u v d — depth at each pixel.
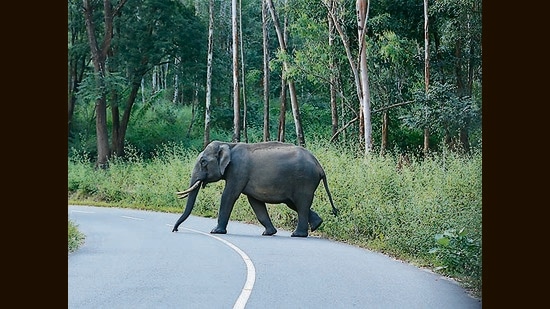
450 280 10.52
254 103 56.53
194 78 49.31
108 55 46.84
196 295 9.35
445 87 30.64
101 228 19.98
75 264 12.44
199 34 47.84
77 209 29.33
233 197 18.25
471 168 16.00
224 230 18.38
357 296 9.19
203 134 52.16
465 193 14.62
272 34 58.28
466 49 33.69
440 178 16.47
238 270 11.62
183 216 18.78
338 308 8.43
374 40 36.84
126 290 9.77
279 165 17.84
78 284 10.28
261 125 53.41
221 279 10.70
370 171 18.09
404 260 12.88
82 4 45.75
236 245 15.37
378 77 36.00
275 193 17.84
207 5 58.94
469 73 32.97
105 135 41.91
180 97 61.16
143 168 34.16
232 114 52.81
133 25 46.12
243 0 62.22
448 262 11.19
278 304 8.71
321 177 18.02
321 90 50.41
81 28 47.97
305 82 47.91
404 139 39.12
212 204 26.50
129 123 51.78
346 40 30.66
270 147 18.30
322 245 15.44
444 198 14.28
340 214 17.38
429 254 12.62
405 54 34.62
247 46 60.38
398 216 15.06
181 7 48.44
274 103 57.97
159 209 28.97
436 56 34.97
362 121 29.62
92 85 41.38
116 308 8.51
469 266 10.69
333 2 31.64
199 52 48.12
